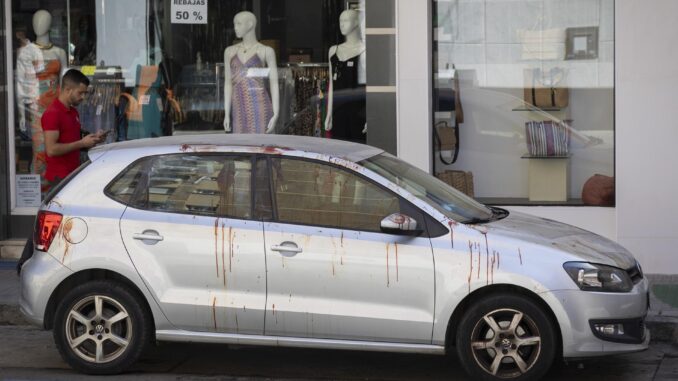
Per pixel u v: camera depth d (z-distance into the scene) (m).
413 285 7.48
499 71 12.50
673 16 11.30
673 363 8.64
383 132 12.23
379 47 12.16
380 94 12.20
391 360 8.76
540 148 12.48
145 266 7.73
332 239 7.59
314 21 12.70
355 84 12.56
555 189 12.50
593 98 12.37
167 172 7.92
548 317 7.46
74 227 7.86
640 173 11.54
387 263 7.50
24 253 8.61
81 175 8.05
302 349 9.09
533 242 7.54
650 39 11.35
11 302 10.21
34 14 12.99
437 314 7.46
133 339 7.90
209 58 13.02
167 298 7.72
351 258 7.53
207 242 7.70
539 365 7.46
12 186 12.97
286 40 12.81
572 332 7.39
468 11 12.45
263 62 12.91
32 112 13.03
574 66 12.38
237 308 7.66
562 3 12.34
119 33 13.09
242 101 13.00
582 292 7.39
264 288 7.65
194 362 8.64
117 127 13.12
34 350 9.09
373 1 12.10
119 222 7.84
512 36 12.45
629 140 11.52
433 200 7.90
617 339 7.50
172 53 13.06
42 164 12.97
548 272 7.39
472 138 12.58
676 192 11.48
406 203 7.62
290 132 12.88
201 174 7.88
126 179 7.96
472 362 7.53
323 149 7.98
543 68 12.45
